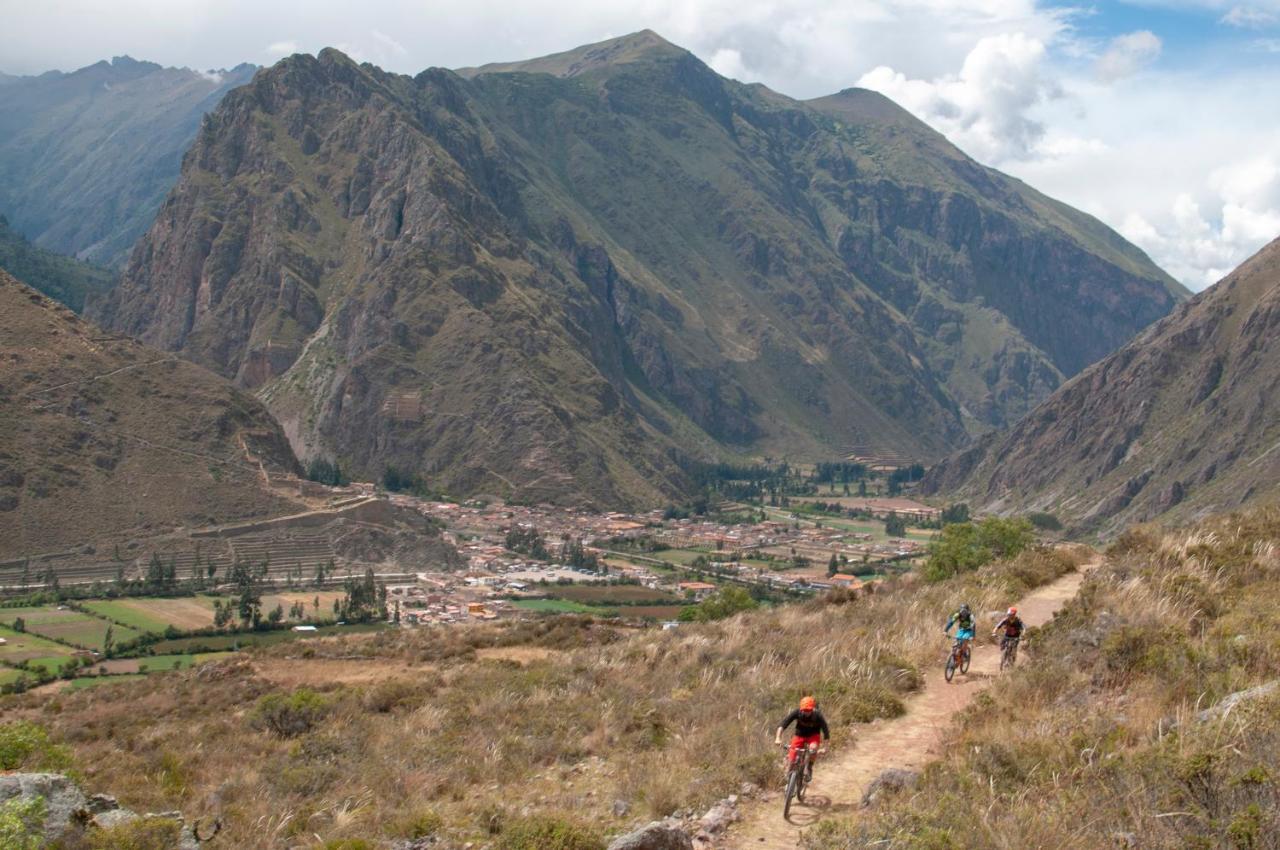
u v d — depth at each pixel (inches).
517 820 737.6
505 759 981.8
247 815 860.0
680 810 716.7
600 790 835.4
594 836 680.4
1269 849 445.7
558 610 5034.5
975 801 574.2
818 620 1544.0
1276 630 780.6
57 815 621.6
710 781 752.3
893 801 622.5
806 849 584.1
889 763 766.5
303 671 2026.3
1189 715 633.6
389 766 991.0
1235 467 7401.6
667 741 962.1
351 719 1314.0
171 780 1037.8
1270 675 698.8
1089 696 779.4
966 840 518.9
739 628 1627.7
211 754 1183.6
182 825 662.5
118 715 1717.5
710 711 1013.8
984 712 799.7
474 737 1088.2
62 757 905.5
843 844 552.1
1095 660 848.3
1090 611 994.1
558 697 1263.5
